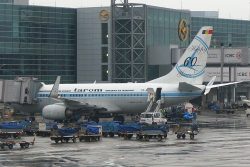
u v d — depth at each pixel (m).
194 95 186.12
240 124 189.62
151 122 164.50
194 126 149.25
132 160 102.56
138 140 140.88
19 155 110.75
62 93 192.12
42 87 195.50
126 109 188.88
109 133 153.25
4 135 143.50
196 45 188.00
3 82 196.62
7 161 102.12
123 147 124.00
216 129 169.50
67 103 185.75
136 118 195.00
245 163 97.56
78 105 186.50
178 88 185.50
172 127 171.00
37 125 163.25
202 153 111.62
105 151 116.69
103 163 99.19
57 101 193.25
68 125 162.88
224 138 141.88
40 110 197.38
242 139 139.00
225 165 95.38
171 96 185.00
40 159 104.62
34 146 127.62
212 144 128.12
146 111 185.88
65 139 137.00
